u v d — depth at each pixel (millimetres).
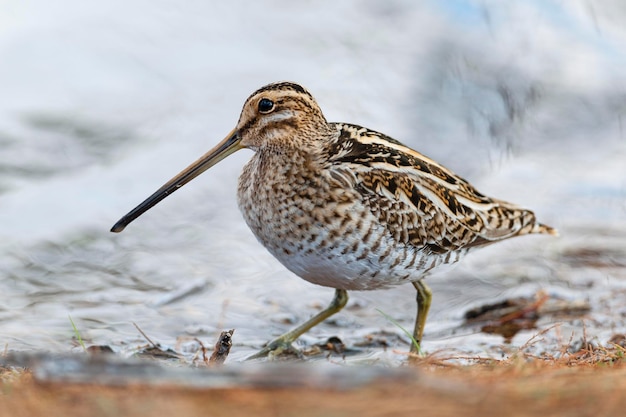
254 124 11000
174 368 6980
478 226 11555
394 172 10914
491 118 19578
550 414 6246
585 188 17219
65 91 18781
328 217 10484
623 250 14922
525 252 14953
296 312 12945
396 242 10797
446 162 18234
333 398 6449
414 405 6336
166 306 12977
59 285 13523
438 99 19828
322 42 21094
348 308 13227
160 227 15375
